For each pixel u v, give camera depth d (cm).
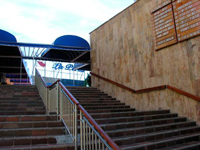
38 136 356
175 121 531
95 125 254
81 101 673
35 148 312
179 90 565
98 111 579
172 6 611
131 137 393
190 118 541
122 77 798
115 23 869
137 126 469
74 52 1066
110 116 514
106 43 920
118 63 829
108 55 898
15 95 651
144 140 405
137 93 719
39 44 890
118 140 376
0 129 366
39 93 686
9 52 990
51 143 347
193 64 543
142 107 693
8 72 1342
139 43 727
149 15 695
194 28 543
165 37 624
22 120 415
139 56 721
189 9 560
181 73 573
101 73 938
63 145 324
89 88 908
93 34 1035
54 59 1111
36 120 422
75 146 319
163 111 588
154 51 664
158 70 645
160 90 634
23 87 770
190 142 435
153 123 495
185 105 556
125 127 452
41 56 1057
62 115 413
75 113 328
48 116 431
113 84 848
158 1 666
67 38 966
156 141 401
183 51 573
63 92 407
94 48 1015
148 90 665
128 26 789
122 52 810
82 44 1000
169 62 611
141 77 706
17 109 545
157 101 641
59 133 381
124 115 535
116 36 855
